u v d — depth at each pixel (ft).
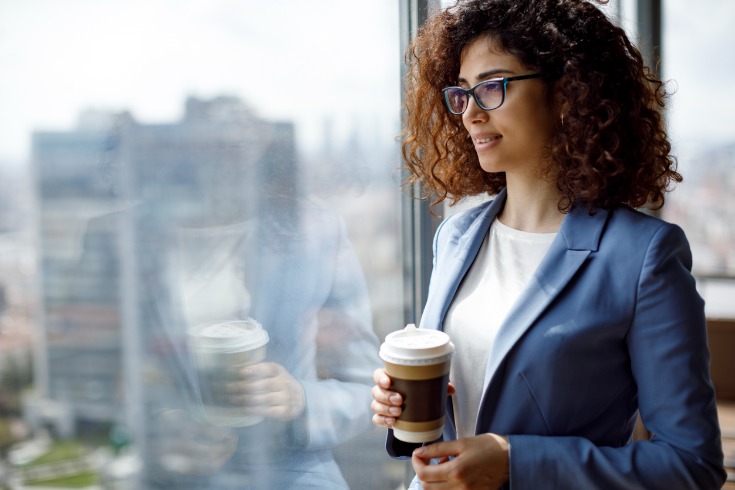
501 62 3.06
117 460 2.49
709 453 2.74
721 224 10.16
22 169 2.08
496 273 3.32
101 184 2.37
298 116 3.71
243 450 3.36
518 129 3.09
